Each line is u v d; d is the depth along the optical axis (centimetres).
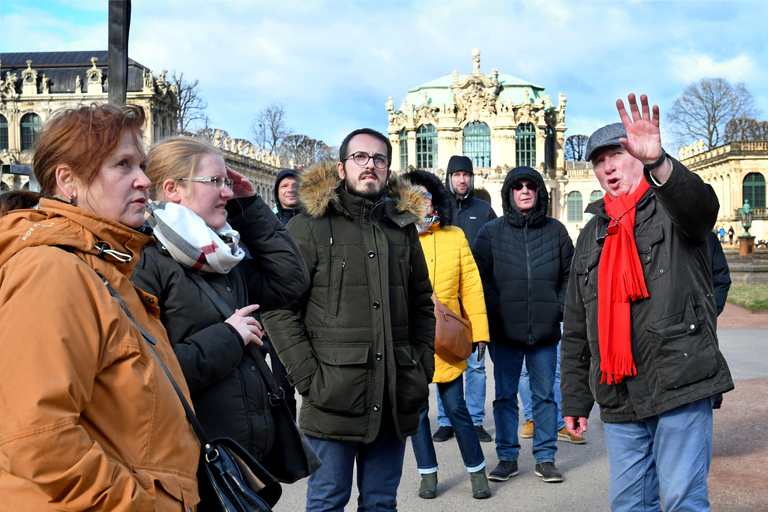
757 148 8088
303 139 10594
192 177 329
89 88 7006
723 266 725
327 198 445
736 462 687
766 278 3209
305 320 452
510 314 675
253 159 8225
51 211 238
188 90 7225
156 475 227
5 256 230
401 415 445
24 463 198
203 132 7262
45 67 7150
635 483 421
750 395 969
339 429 427
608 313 409
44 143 247
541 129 9550
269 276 377
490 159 9519
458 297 670
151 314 263
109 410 226
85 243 236
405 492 627
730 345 1464
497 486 644
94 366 218
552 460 661
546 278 682
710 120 9256
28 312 211
